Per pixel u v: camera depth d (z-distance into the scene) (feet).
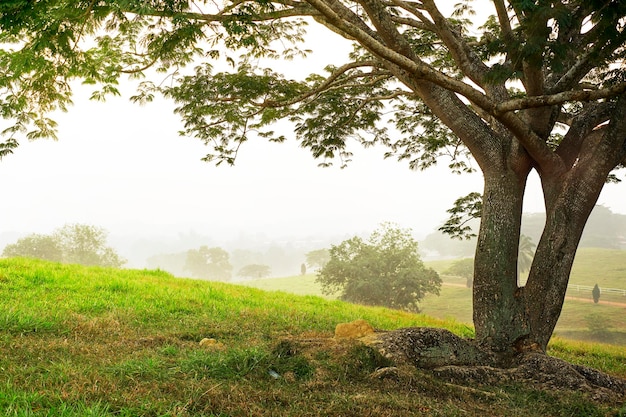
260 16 27.68
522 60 21.54
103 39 31.78
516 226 28.71
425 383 21.22
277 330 34.53
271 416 16.06
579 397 22.15
